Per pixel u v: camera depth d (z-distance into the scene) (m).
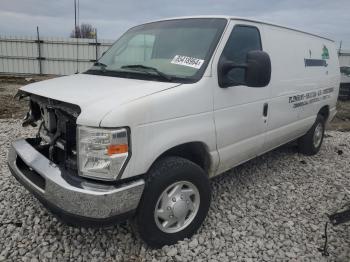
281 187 4.71
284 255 3.25
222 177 4.91
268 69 3.20
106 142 2.62
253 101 3.95
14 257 3.05
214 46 3.46
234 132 3.73
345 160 6.05
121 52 4.14
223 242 3.37
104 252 3.17
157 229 3.10
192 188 3.31
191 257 3.13
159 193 3.02
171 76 3.30
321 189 4.74
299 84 4.99
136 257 3.12
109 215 2.72
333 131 8.65
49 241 3.28
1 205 3.89
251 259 3.16
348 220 3.30
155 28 4.12
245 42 3.88
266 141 4.41
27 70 24.67
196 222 3.39
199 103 3.22
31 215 3.67
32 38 24.14
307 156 6.14
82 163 2.70
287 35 4.77
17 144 3.50
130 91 2.92
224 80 3.44
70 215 2.73
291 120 4.95
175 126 3.03
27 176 3.21
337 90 6.56
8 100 12.23
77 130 2.68
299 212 4.06
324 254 3.27
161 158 3.14
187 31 3.78
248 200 4.27
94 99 2.80
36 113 3.82
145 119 2.79
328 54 6.12
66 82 3.49
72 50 24.44
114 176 2.68
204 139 3.34
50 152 3.14
